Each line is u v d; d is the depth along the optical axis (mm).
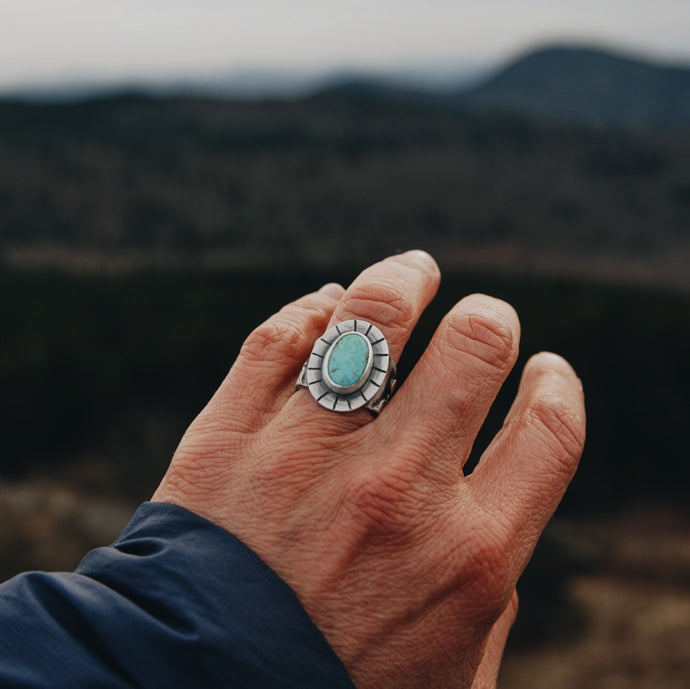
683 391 29766
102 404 28406
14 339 33562
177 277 56812
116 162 122062
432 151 134000
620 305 39094
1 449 25953
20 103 154125
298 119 158750
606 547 16703
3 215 94000
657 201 111000
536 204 111250
